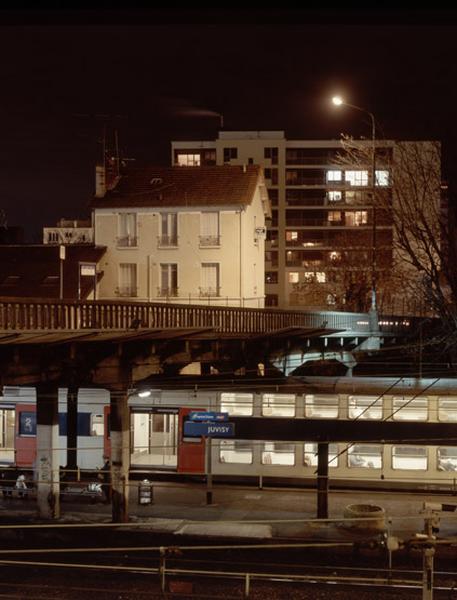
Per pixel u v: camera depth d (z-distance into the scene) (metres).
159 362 25.31
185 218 47.53
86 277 44.81
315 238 83.94
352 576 19.02
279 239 83.88
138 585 18.73
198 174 49.22
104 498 25.58
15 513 23.72
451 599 17.55
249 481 27.12
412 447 26.03
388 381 27.17
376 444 25.39
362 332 42.03
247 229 47.84
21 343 18.92
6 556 21.17
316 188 83.69
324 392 26.14
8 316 17.19
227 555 20.83
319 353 38.94
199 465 27.28
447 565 20.08
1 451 28.45
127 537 21.77
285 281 83.88
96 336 20.20
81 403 27.14
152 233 47.84
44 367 20.44
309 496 25.84
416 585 18.39
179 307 24.64
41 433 23.03
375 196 39.62
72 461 27.53
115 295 47.91
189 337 25.61
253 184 48.09
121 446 22.92
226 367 31.08
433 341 42.41
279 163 83.88
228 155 84.56
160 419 27.75
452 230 35.19
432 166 39.34
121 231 48.38
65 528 22.20
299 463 26.73
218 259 47.12
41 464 23.05
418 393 25.47
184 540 21.36
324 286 70.19
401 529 21.67
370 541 20.47
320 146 83.94
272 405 26.41
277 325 32.34
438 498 25.34
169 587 18.48
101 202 48.31
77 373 21.97
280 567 19.81
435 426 24.91
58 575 19.52
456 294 35.72
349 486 26.36
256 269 50.41
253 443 27.12
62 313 19.16
